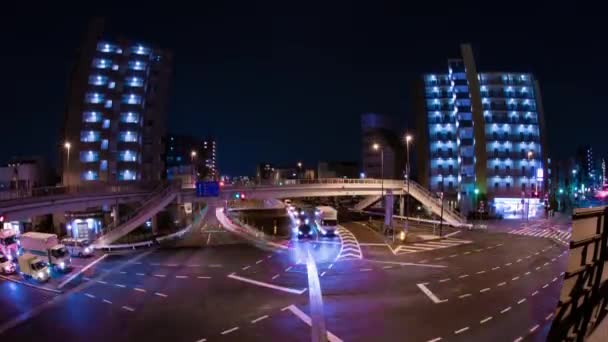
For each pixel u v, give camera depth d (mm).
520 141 94125
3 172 87250
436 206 76062
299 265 38156
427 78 101875
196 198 60375
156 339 21078
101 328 22891
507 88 96062
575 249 7301
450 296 27750
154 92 95312
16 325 23703
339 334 21234
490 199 92125
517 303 26078
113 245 49656
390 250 46156
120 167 87938
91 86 87062
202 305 26516
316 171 183750
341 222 75312
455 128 98312
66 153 85438
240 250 47219
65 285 32656
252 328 22234
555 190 111875
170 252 46875
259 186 64750
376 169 128500
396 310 24875
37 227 72312
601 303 8383
